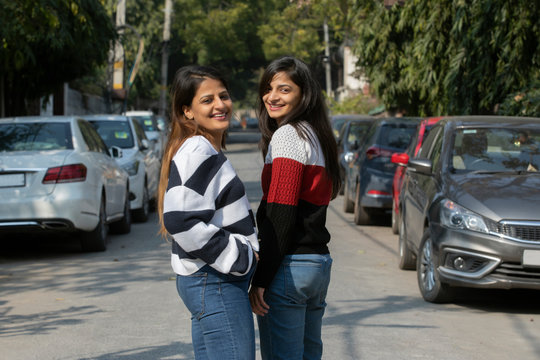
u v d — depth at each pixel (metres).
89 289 7.91
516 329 6.54
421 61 15.70
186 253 3.36
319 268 3.62
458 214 7.17
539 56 13.46
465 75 14.23
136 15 51.19
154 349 5.70
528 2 13.12
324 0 26.83
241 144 44.47
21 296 7.63
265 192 3.68
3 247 10.88
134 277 8.53
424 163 8.23
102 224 10.34
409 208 8.90
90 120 14.99
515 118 8.90
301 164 3.52
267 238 3.48
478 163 8.10
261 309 3.56
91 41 16.12
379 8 18.31
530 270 6.82
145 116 26.84
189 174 3.27
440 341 6.05
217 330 3.34
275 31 54.12
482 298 7.79
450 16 14.92
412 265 9.17
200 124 3.52
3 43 13.03
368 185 12.93
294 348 3.66
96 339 5.99
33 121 10.52
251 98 90.69
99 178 10.26
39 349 5.72
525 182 7.53
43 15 11.99
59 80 18.06
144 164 14.14
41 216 9.51
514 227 6.86
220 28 53.25
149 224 13.75
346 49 50.03
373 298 7.60
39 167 9.57
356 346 5.84
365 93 41.38
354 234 12.31
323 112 3.72
